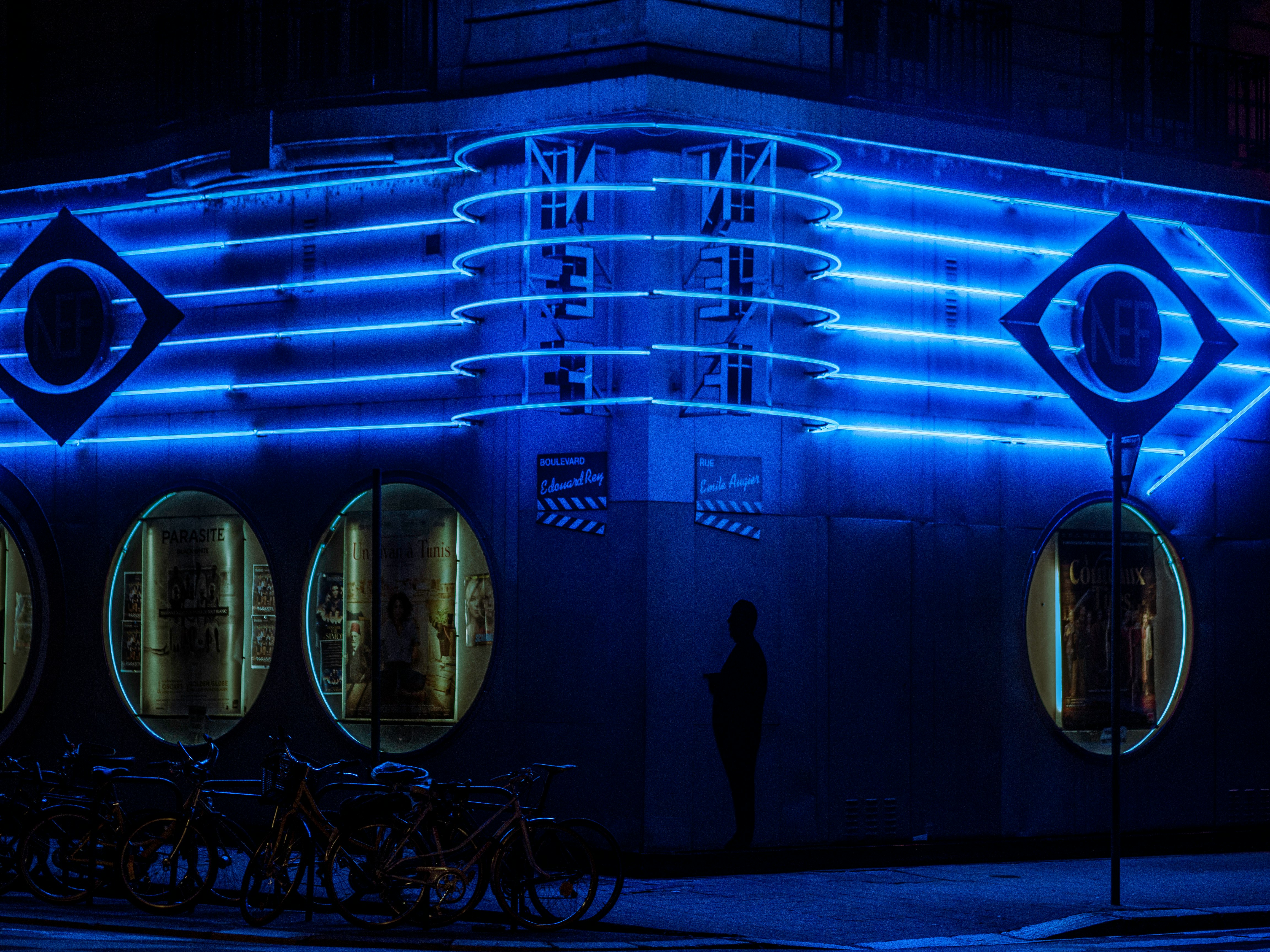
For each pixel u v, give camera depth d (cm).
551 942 1202
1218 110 1942
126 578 1852
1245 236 1927
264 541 1758
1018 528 1753
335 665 1714
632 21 1570
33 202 1925
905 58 1742
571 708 1560
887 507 1669
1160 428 1862
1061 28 1852
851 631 1634
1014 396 1761
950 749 1684
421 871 1232
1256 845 1873
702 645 1555
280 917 1304
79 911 1293
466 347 1653
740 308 1562
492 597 1623
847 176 1656
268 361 1777
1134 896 1451
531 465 1603
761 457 1598
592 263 1548
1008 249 1758
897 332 1684
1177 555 1852
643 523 1540
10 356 1927
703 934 1241
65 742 1528
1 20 2000
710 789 1545
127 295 1861
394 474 1684
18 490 1916
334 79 1761
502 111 1605
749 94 1567
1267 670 1908
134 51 1912
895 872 1595
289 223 1770
